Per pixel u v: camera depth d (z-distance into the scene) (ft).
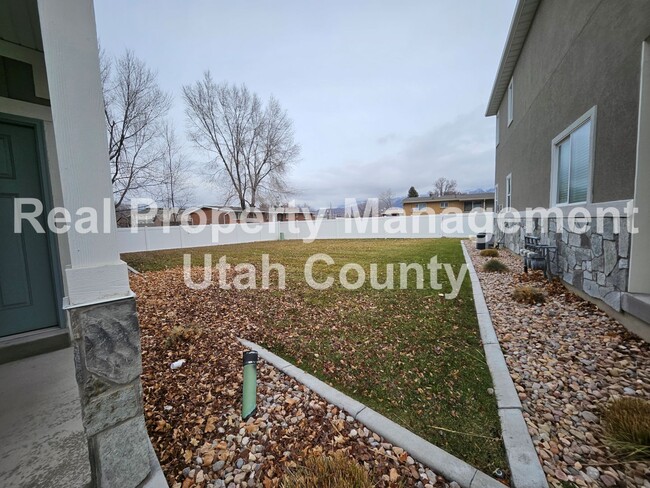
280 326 12.53
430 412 7.00
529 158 23.02
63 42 4.19
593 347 9.44
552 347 9.64
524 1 20.80
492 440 6.08
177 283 21.04
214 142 70.28
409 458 5.65
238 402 7.36
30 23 8.36
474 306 14.01
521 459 5.45
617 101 11.40
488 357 9.22
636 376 7.83
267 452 5.84
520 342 10.13
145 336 11.54
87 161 4.38
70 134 4.26
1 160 8.90
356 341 10.91
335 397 7.43
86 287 4.36
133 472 4.83
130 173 47.09
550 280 16.55
